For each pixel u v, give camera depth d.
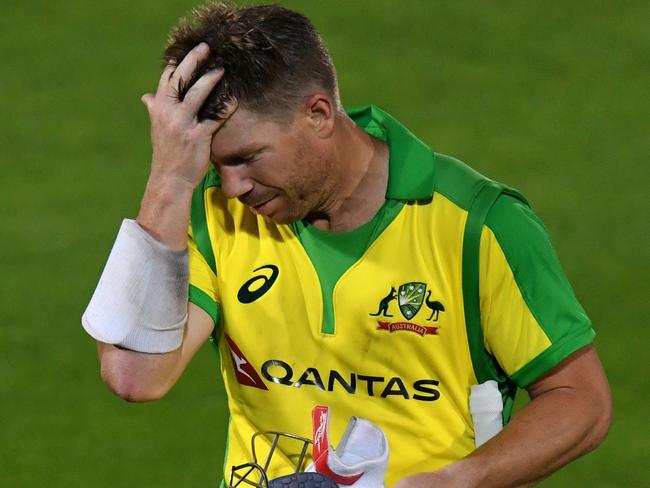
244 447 12.53
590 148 32.72
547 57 36.44
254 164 11.09
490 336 11.66
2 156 32.50
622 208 30.17
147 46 37.12
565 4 38.59
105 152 32.62
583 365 11.52
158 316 11.47
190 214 12.36
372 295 11.79
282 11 11.22
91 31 37.81
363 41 36.97
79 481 21.92
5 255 28.50
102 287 11.45
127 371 11.61
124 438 23.02
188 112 11.14
